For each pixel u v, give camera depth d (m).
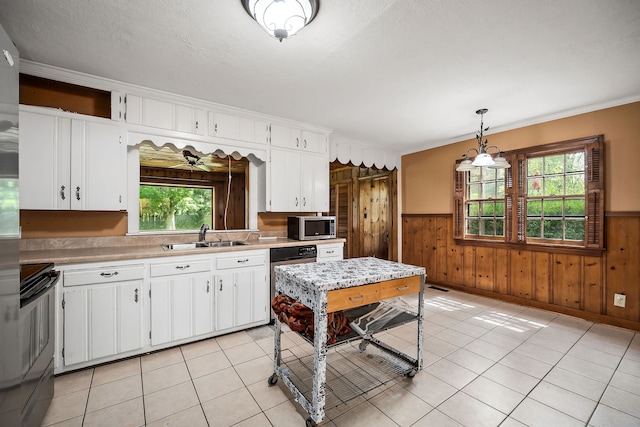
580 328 2.83
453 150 4.32
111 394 1.81
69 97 2.49
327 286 1.52
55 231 2.46
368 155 4.66
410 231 4.96
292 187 3.52
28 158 2.13
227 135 3.05
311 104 2.98
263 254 2.92
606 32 1.78
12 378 1.09
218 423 1.57
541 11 1.60
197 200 4.42
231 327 2.71
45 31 1.78
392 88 2.60
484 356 2.29
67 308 2.00
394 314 2.00
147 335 2.30
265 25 1.56
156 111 2.66
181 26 1.73
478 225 4.05
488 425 1.54
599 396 1.78
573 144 3.10
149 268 2.30
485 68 2.23
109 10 1.59
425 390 1.85
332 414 1.63
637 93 2.68
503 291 3.74
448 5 1.55
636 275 2.73
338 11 1.59
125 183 2.52
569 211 3.21
